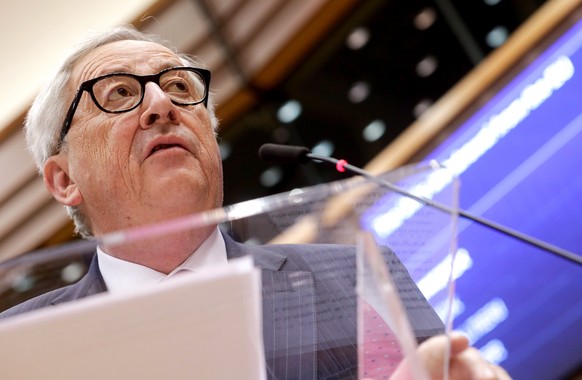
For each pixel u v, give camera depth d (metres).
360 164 5.21
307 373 1.15
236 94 5.46
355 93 5.27
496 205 3.58
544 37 4.06
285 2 5.22
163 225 1.02
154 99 1.86
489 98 4.10
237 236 1.13
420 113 5.13
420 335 1.12
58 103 2.00
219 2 5.34
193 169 1.82
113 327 1.01
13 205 5.48
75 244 1.13
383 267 1.02
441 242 1.13
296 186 5.18
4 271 1.12
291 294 1.17
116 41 2.06
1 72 5.44
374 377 1.13
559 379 3.36
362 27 5.20
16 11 5.47
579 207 3.46
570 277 3.39
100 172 1.87
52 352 1.01
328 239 1.10
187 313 1.01
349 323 1.15
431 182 1.13
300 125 5.41
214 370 1.05
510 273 3.45
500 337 3.42
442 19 5.06
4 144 5.39
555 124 3.63
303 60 5.39
